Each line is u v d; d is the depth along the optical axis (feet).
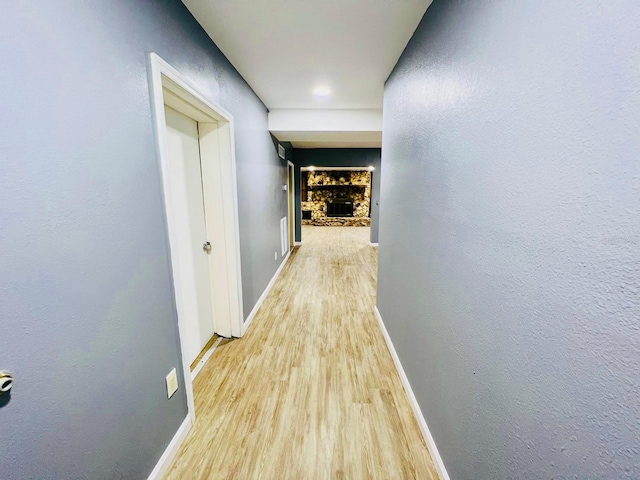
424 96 4.54
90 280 2.73
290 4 4.42
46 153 2.27
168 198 3.99
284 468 4.09
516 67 2.30
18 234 2.09
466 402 3.24
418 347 4.86
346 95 8.80
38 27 2.19
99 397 2.89
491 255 2.71
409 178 5.35
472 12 3.02
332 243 21.25
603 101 1.56
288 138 12.30
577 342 1.78
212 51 5.47
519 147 2.28
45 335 2.31
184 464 4.15
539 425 2.13
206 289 7.10
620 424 1.55
